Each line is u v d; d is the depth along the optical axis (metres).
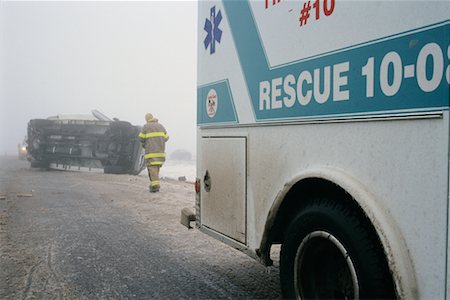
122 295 3.15
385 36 1.76
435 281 1.55
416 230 1.63
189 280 3.48
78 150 14.12
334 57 2.06
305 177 2.19
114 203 7.58
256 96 2.72
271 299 3.08
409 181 1.66
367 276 1.89
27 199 7.93
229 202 3.02
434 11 1.54
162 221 5.95
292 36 2.38
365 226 1.94
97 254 4.24
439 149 1.53
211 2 3.39
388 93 1.75
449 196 1.49
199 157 3.56
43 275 3.59
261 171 2.65
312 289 2.30
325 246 2.25
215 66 3.28
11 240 4.79
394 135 1.73
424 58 1.58
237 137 2.93
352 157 1.95
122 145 13.39
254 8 2.77
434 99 1.54
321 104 2.15
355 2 1.93
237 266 3.86
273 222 2.52
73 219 6.06
